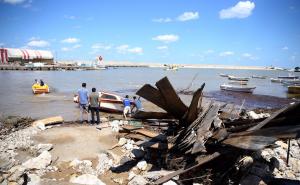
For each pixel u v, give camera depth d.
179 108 7.98
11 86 39.62
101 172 7.91
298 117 5.98
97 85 45.38
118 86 44.28
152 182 6.98
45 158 8.24
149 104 24.48
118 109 19.44
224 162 6.95
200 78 82.00
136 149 8.95
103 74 86.69
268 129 5.96
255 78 93.00
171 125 9.20
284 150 9.20
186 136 7.61
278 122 6.29
